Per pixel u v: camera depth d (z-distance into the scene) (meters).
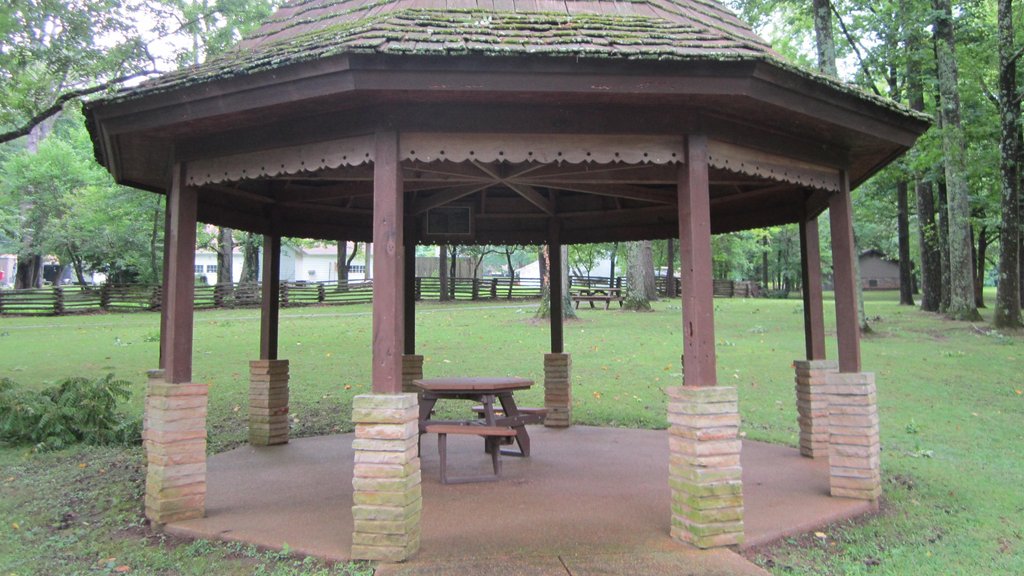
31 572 3.73
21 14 8.80
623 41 3.87
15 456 6.73
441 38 3.73
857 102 4.30
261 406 7.04
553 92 3.71
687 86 3.74
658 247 37.69
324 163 4.09
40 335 17.31
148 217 27.23
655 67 3.65
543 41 3.79
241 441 7.41
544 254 19.97
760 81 3.82
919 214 21.58
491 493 5.01
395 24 4.07
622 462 6.07
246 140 4.34
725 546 3.80
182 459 4.45
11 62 9.30
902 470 6.13
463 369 12.16
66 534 4.37
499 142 3.99
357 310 25.34
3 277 44.97
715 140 4.21
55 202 27.59
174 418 4.43
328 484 5.38
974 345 13.97
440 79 3.61
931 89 16.97
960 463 6.46
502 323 19.19
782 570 3.63
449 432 5.30
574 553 3.71
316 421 8.59
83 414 7.42
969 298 17.42
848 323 5.01
